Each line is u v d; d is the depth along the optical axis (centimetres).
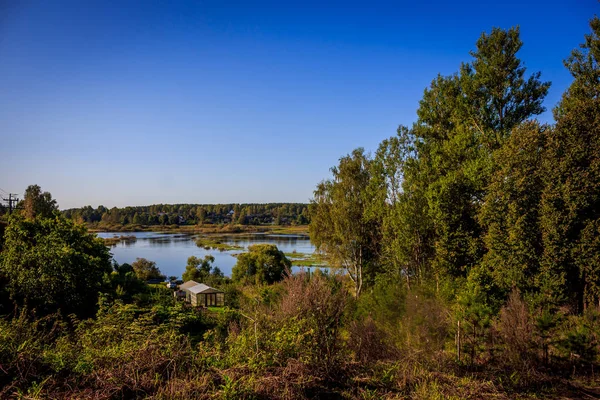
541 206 1684
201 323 1622
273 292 957
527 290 1587
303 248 8250
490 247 1802
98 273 1783
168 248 8794
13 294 1488
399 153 2541
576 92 2125
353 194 2866
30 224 1806
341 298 793
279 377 570
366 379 644
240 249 8438
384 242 2498
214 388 532
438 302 1037
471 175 2041
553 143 1730
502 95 2650
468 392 648
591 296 1528
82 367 555
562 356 882
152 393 520
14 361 527
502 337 874
